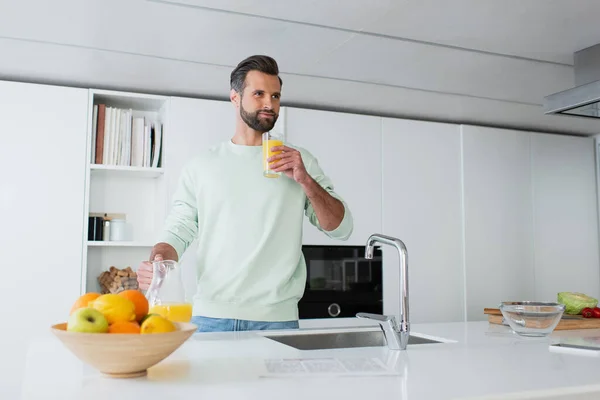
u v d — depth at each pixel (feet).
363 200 12.56
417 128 13.26
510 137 14.24
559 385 3.56
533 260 14.19
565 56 9.75
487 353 4.77
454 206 13.47
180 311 4.67
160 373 3.76
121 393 3.20
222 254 6.40
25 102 10.43
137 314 3.76
